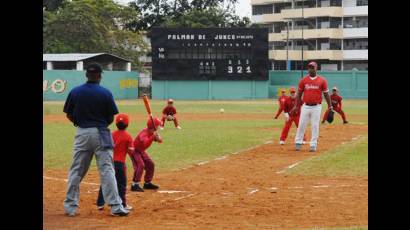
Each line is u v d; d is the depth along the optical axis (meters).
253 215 10.65
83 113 10.54
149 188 13.47
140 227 9.73
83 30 74.44
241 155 19.80
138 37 78.06
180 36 61.75
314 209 11.12
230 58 62.34
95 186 13.81
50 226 9.80
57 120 35.69
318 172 15.97
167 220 10.27
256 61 62.50
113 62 70.12
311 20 90.19
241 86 63.62
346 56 88.12
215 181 14.63
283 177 15.23
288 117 22.84
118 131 11.15
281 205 11.52
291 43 91.81
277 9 94.69
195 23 82.31
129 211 10.95
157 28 61.75
